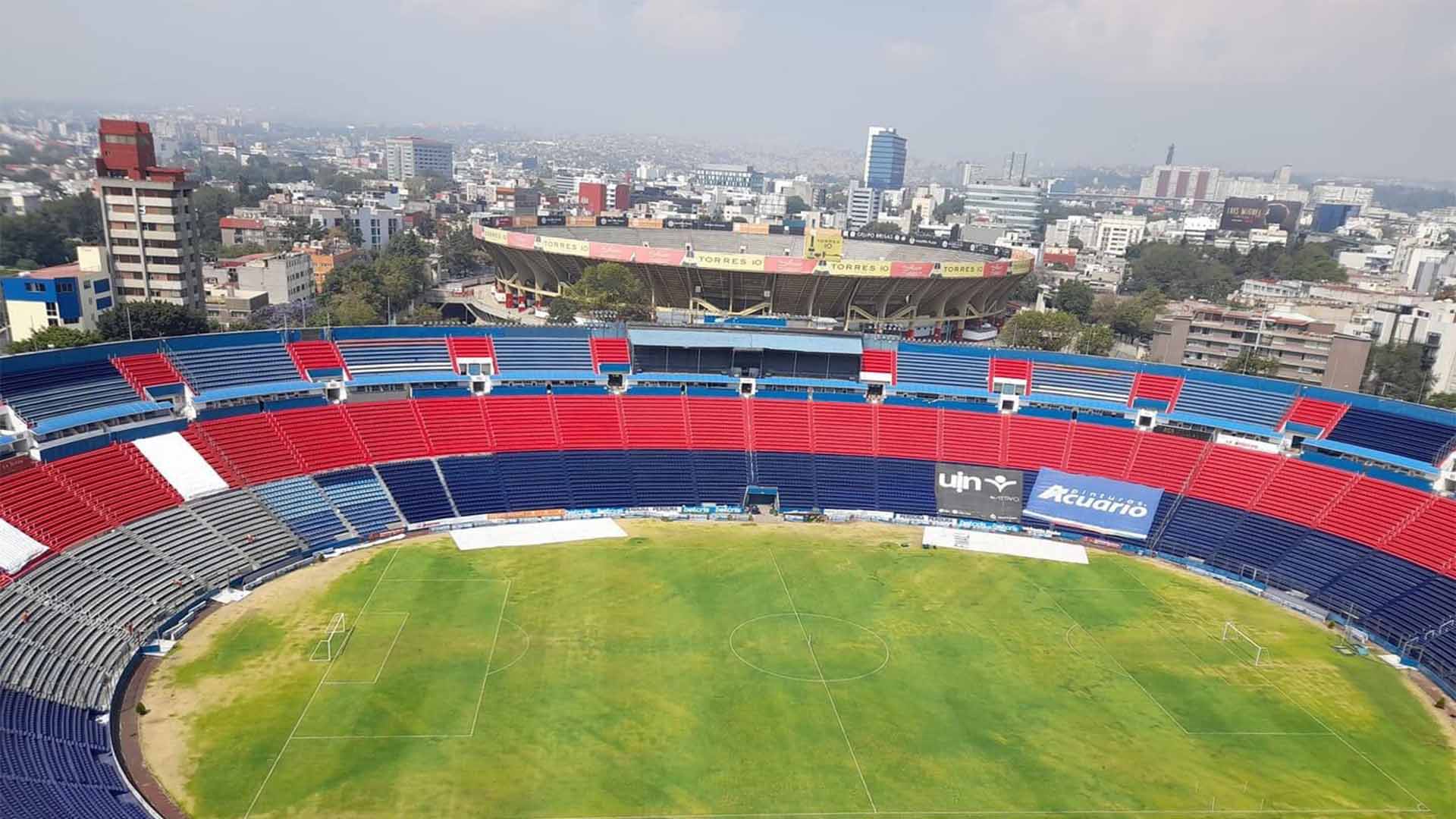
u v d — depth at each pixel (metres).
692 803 49.97
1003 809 51.06
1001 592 80.75
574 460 97.50
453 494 90.56
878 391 110.69
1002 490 99.50
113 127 146.50
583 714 58.09
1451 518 83.38
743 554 86.00
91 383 80.81
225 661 62.09
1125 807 51.78
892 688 63.53
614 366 108.56
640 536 88.81
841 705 60.88
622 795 50.22
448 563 80.06
